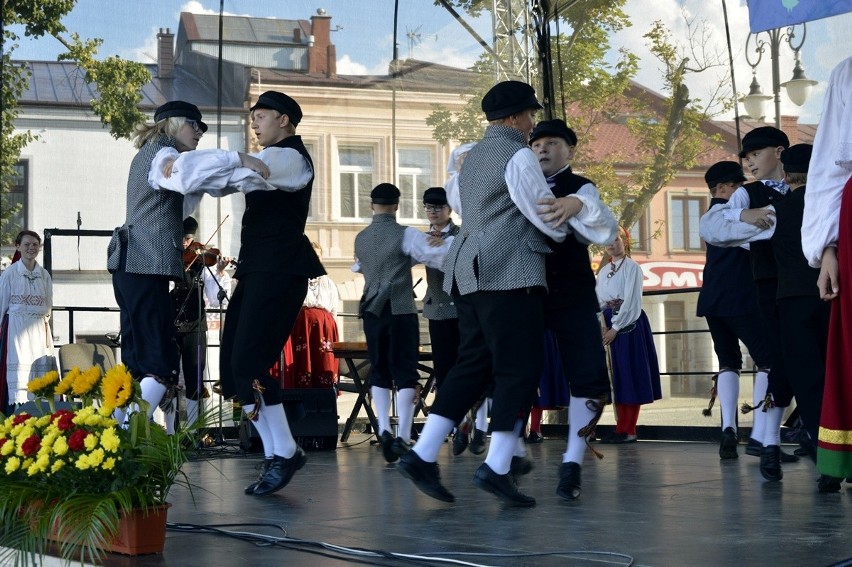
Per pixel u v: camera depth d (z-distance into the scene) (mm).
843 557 2383
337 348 7359
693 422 12406
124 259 4039
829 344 3164
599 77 11242
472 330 3537
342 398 12555
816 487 4023
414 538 2807
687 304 14914
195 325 7090
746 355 12070
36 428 2748
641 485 4176
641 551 2506
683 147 11672
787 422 6250
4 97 11984
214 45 11172
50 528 2531
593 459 5578
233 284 8055
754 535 2754
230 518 3305
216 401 7309
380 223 5867
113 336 7266
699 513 3254
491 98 3514
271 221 3932
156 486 2611
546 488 4148
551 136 3752
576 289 3742
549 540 2719
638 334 7066
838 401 3129
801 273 3859
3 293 7566
